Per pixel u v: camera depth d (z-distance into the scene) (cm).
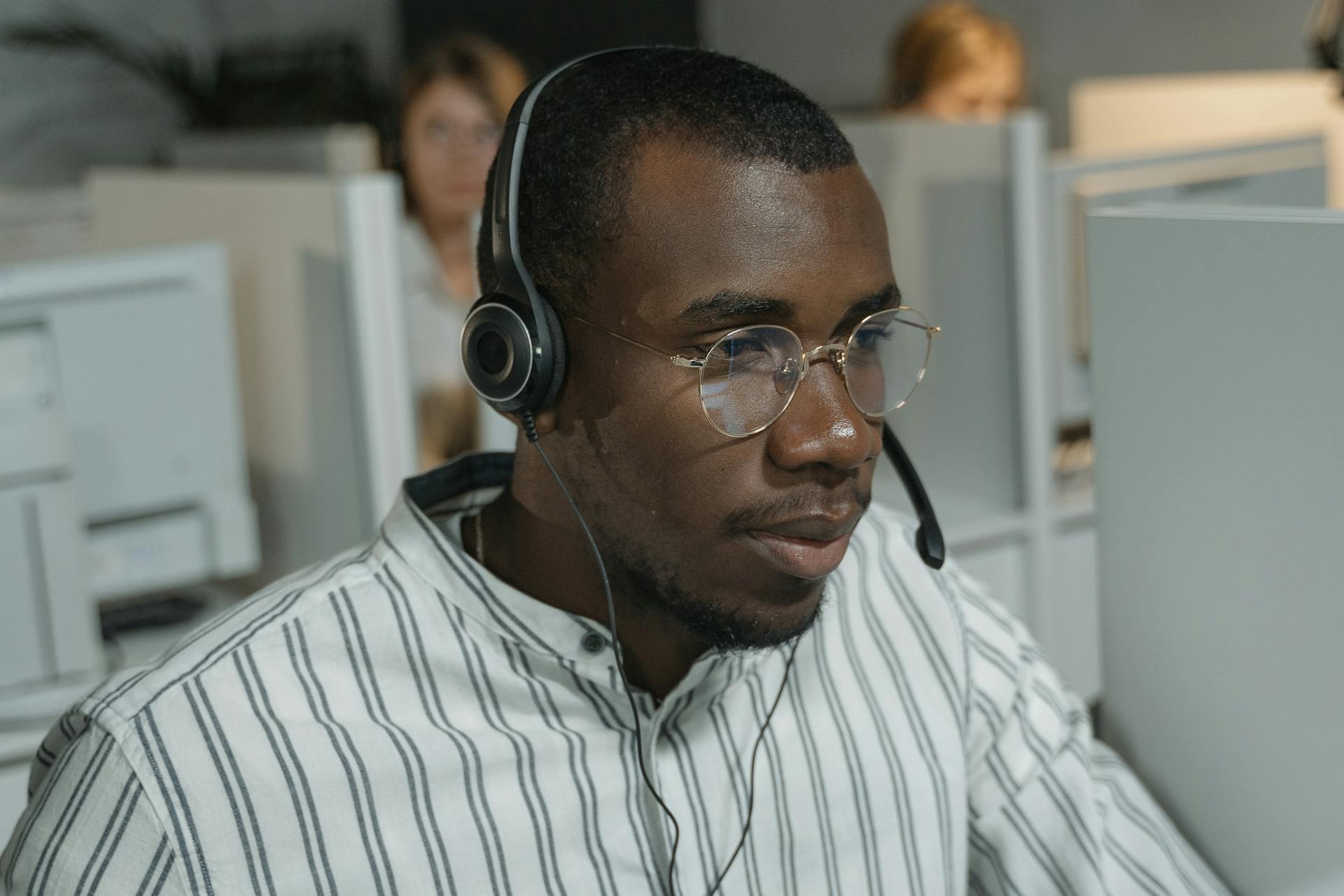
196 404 188
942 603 92
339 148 261
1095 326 84
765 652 80
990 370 215
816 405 63
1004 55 305
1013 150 202
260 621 71
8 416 157
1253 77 361
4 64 549
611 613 67
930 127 215
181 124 577
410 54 552
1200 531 80
